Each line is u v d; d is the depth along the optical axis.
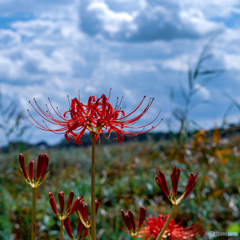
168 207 1.66
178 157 1.68
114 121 0.53
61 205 0.52
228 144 2.40
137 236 0.55
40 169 0.52
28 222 1.46
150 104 0.56
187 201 1.51
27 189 1.70
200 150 1.75
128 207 1.65
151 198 1.86
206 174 1.64
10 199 1.60
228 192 1.68
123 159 2.62
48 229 1.47
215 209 1.50
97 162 2.44
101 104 0.52
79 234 0.52
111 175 2.33
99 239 1.31
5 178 2.00
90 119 0.52
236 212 1.41
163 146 2.98
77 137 0.53
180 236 0.60
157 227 0.59
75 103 0.53
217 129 1.68
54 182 2.11
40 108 0.56
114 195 1.76
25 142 1.80
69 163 2.76
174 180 0.50
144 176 2.04
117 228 1.29
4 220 1.39
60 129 0.55
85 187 1.78
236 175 1.80
